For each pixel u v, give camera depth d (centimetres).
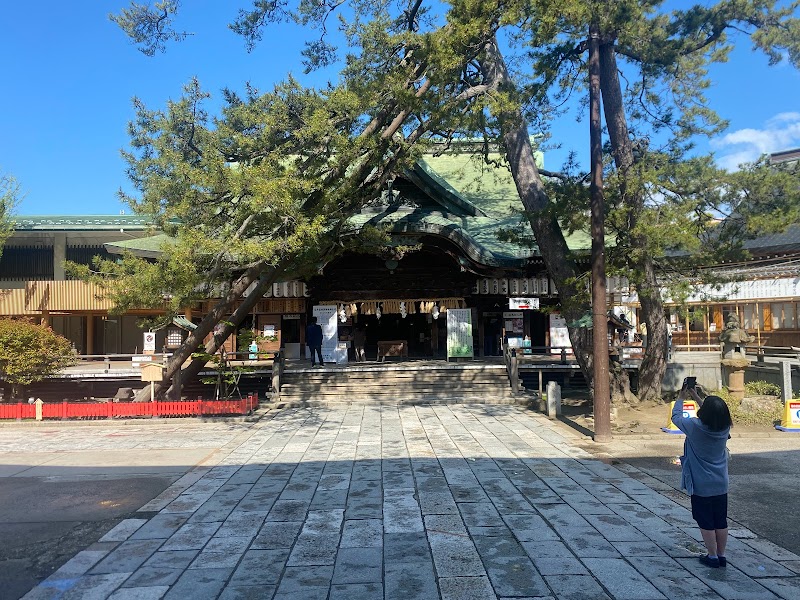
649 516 685
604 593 484
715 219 1330
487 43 1437
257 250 1216
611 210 1355
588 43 1322
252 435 1275
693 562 546
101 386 1986
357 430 1304
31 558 586
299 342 2488
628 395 1580
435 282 2367
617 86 1600
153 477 915
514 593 486
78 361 2102
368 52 1390
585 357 1583
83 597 492
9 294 2416
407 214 2319
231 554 584
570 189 1416
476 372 1897
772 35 1348
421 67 1397
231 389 1981
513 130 1532
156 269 1286
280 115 1330
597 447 1091
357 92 1355
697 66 1467
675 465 947
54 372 1725
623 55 1603
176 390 1638
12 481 898
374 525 663
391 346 2272
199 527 668
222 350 1727
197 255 1319
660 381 1569
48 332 1656
